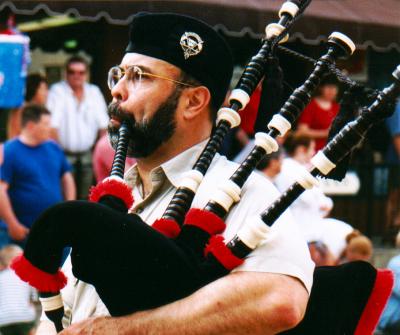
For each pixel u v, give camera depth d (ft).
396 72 10.41
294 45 35.37
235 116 11.50
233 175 10.94
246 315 10.30
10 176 28.86
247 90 11.66
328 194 38.19
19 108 30.50
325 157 10.50
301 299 10.52
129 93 11.63
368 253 25.94
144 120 11.49
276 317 10.30
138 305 10.55
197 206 11.23
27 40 27.35
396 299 25.57
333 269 11.60
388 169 38.75
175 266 10.37
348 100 11.19
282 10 12.00
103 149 30.12
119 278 10.44
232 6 31.83
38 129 29.12
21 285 25.72
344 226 26.55
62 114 33.35
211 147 11.34
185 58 11.54
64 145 33.40
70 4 30.19
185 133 11.68
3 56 26.73
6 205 28.60
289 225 10.93
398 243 28.27
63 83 33.63
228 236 10.88
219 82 11.82
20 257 10.84
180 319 10.33
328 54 11.31
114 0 30.60
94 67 36.52
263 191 11.12
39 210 29.09
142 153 11.68
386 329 25.39
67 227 10.41
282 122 11.07
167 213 10.98
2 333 25.52
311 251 26.08
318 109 33.81
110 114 11.71
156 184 11.68
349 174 38.42
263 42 11.96
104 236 10.34
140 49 11.64
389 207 38.86
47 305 11.10
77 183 33.73
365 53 39.73
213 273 10.53
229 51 11.94
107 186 10.94
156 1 30.94
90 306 11.44
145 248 10.33
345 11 33.81
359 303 11.50
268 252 10.59
